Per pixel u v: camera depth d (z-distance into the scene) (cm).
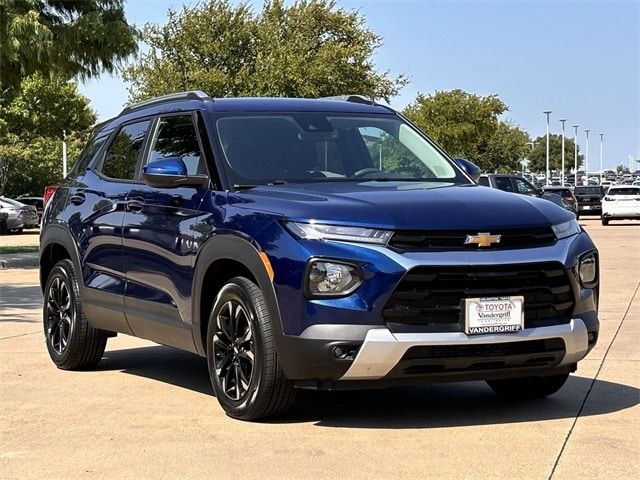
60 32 2183
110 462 511
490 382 657
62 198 816
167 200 664
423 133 735
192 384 721
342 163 665
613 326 984
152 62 4209
